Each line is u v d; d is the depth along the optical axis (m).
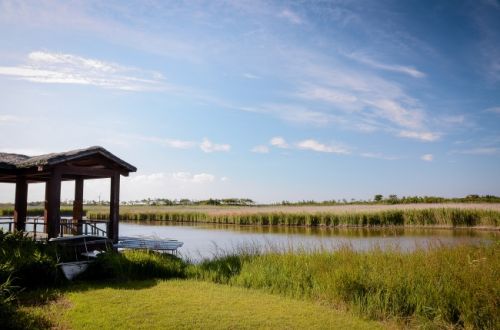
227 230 34.88
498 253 10.33
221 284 11.41
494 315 7.03
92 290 10.29
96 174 14.61
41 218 18.19
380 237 25.91
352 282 9.18
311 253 12.81
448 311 7.73
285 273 11.15
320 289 9.86
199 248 21.91
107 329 7.19
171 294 9.88
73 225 16.92
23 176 15.85
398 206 47.09
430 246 12.23
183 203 117.38
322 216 38.41
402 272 9.25
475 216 33.88
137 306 8.71
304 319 7.92
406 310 8.20
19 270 10.22
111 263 11.93
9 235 12.37
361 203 71.00
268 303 9.13
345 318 8.03
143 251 13.66
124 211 57.69
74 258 12.98
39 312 8.15
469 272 8.69
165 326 7.38
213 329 7.24
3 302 7.56
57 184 13.49
